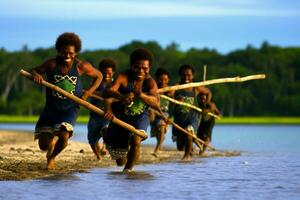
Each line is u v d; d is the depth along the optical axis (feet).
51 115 78.48
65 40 77.36
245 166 95.45
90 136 99.66
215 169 90.38
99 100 99.86
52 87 75.87
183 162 101.45
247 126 414.62
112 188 69.72
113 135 80.64
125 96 77.30
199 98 122.11
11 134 199.52
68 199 63.05
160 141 119.44
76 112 79.05
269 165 97.14
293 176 82.69
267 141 179.73
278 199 65.10
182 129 107.04
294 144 161.58
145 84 79.30
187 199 64.49
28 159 93.45
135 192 67.67
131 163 82.33
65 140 78.74
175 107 111.65
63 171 81.76
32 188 68.33
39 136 79.56
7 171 79.25
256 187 72.64
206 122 123.24
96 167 88.22
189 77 112.57
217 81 93.20
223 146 152.25
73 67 78.48
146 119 80.53
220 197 65.87
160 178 78.74
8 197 63.31
